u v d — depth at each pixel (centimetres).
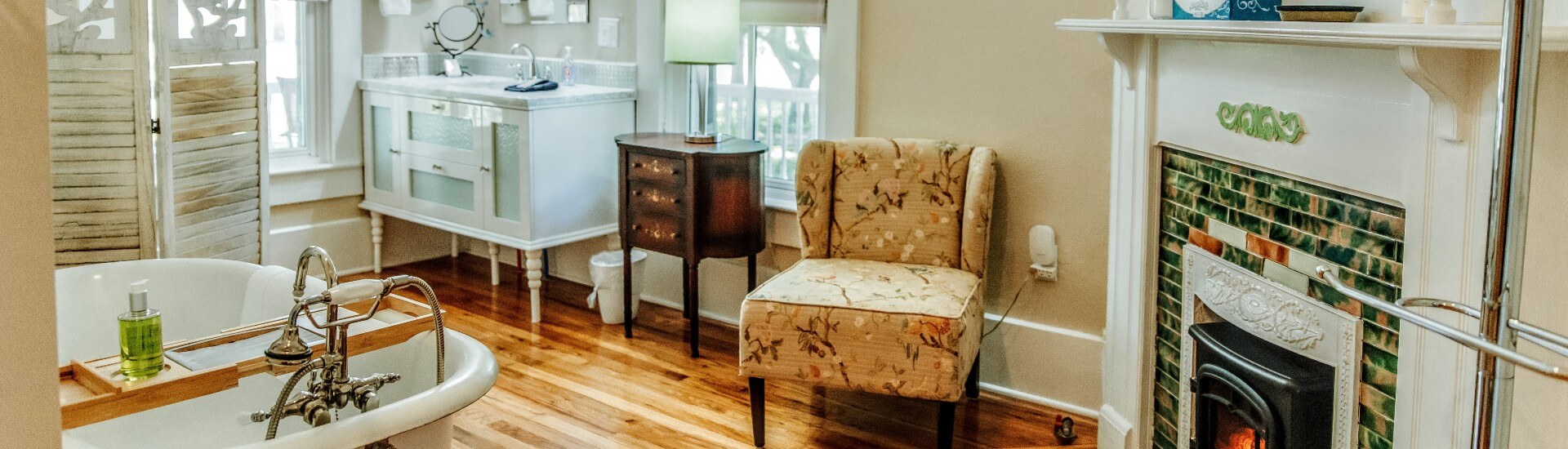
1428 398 189
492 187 426
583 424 324
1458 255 179
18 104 99
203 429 252
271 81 465
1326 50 206
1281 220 227
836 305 293
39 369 103
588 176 432
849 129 371
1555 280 171
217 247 400
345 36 470
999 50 337
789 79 403
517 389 350
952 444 314
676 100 431
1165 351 276
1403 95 189
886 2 358
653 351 389
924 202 342
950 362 284
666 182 377
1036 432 324
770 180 414
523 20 479
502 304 443
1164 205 273
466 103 429
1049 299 344
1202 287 255
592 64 454
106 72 354
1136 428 287
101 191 362
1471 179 175
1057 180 333
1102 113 320
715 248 377
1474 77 172
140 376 206
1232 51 234
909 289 307
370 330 241
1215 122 242
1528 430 177
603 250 461
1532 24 124
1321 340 217
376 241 485
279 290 296
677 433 319
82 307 298
